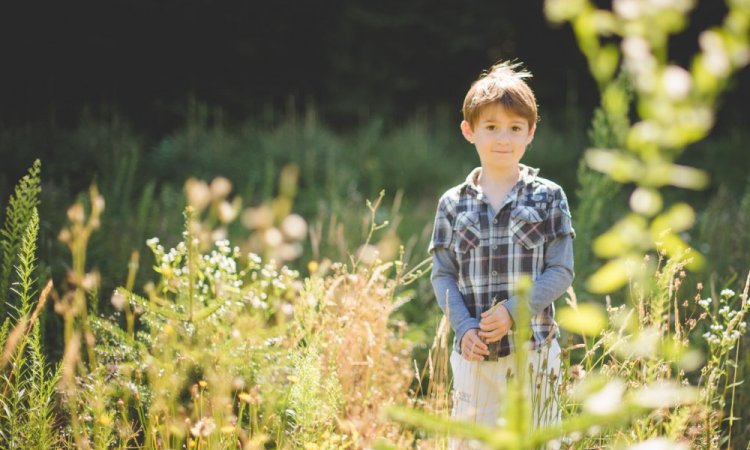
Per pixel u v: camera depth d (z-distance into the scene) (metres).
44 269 2.96
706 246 4.03
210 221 3.98
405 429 2.27
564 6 1.04
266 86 10.10
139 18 9.13
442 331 2.28
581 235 3.69
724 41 0.98
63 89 8.73
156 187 6.16
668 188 7.29
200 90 9.57
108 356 2.37
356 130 9.66
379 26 10.38
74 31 8.75
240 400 2.18
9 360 2.27
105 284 3.27
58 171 5.68
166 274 2.33
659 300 1.79
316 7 10.30
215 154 6.96
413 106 10.85
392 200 6.87
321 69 10.45
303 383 2.00
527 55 11.12
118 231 3.93
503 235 2.24
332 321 2.37
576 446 2.02
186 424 2.02
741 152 8.52
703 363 2.64
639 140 1.01
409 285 3.95
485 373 2.22
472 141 2.38
